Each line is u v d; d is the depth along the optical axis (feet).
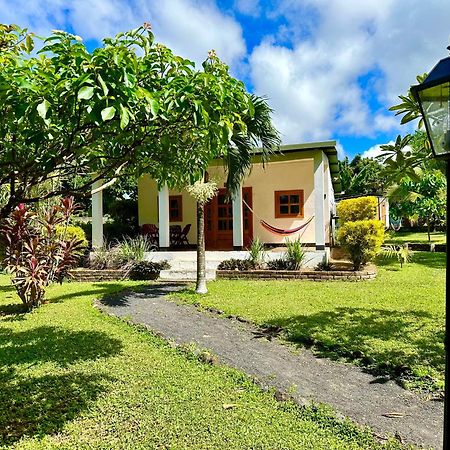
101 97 5.41
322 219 33.78
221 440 8.57
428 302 21.40
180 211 48.42
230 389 11.24
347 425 9.11
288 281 30.17
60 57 6.04
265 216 44.96
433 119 5.62
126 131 7.49
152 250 39.19
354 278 29.53
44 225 23.43
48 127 6.22
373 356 13.46
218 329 17.62
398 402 10.43
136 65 6.19
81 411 10.00
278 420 9.45
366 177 80.79
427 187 48.03
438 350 13.89
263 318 18.86
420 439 8.61
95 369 12.84
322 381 11.82
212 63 7.94
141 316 20.29
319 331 16.43
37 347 15.24
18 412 10.03
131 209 51.24
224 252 35.81
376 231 30.42
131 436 8.79
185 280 32.17
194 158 9.64
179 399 10.60
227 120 7.32
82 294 26.76
